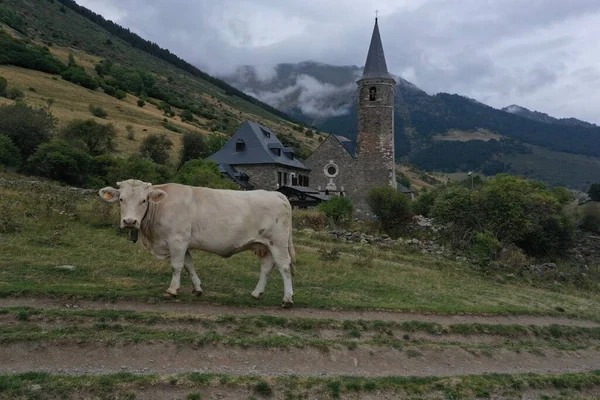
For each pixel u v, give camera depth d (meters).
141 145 65.44
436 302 13.22
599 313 16.06
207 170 37.81
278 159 56.56
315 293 12.02
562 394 8.46
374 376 7.81
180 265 9.52
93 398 5.93
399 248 24.78
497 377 8.48
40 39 137.12
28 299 8.59
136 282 10.59
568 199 40.62
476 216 30.33
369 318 10.59
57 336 7.09
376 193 32.94
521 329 11.73
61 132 52.84
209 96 183.75
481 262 23.14
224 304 9.83
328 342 8.57
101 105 90.06
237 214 9.75
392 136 56.22
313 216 30.81
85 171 36.41
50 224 15.20
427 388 7.63
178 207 9.47
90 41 175.88
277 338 8.30
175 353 7.36
